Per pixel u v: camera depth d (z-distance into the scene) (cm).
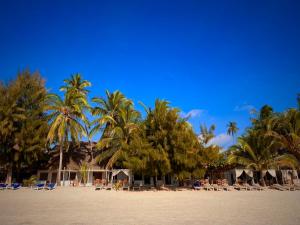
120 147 3672
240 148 3638
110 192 2697
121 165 3728
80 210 1396
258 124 3841
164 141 2870
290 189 2847
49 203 1708
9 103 3438
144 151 2736
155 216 1206
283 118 3675
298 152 3472
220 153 3316
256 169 3369
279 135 3509
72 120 3938
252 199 1928
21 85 3734
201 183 3412
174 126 2930
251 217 1169
